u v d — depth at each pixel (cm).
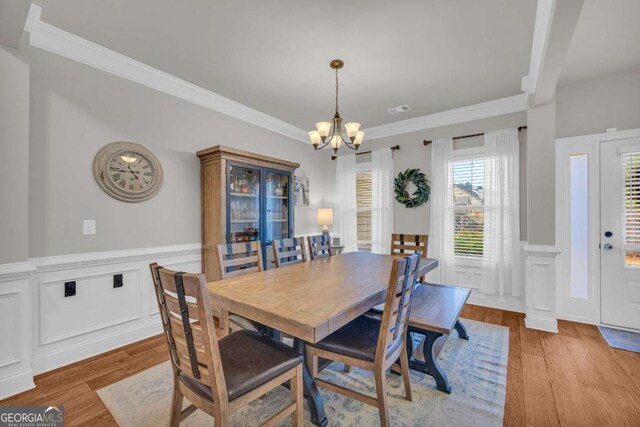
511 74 288
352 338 166
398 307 151
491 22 209
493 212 353
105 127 250
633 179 285
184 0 188
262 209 348
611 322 295
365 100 350
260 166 346
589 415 167
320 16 203
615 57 258
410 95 337
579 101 307
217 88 318
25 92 193
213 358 109
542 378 204
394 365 201
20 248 190
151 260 280
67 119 229
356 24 212
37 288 214
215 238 306
